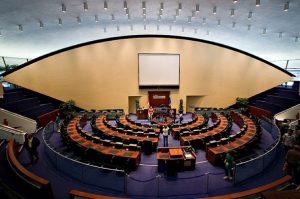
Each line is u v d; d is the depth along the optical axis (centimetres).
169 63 2427
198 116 2052
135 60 2402
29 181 719
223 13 1541
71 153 1265
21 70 2169
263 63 2495
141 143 1266
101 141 1192
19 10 1301
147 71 2422
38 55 2488
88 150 1075
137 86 2445
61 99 2348
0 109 1605
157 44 2397
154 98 2473
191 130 1566
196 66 2473
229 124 1672
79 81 2356
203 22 1820
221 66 2498
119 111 2289
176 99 2498
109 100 2433
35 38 1989
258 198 577
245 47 2461
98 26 1955
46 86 2283
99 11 1500
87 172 901
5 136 1354
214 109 2322
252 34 2012
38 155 1206
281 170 1023
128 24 1969
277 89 2608
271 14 1444
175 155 1024
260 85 2536
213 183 928
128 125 1725
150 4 1391
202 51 2456
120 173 852
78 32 2056
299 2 1187
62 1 1248
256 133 1379
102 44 2347
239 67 2509
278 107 2098
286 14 1405
